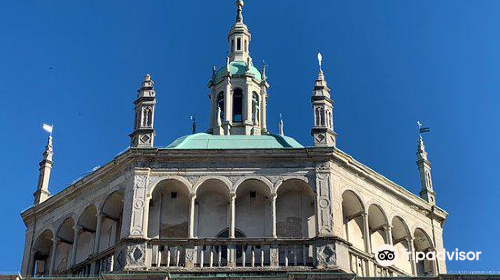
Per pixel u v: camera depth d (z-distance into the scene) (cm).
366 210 3900
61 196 4153
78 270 3875
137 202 3684
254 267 3478
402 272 4041
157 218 3778
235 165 3788
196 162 3797
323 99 3962
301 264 3547
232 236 3631
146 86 4003
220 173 3772
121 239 3588
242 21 5050
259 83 4806
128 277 3350
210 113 4728
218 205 3831
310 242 3575
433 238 4297
